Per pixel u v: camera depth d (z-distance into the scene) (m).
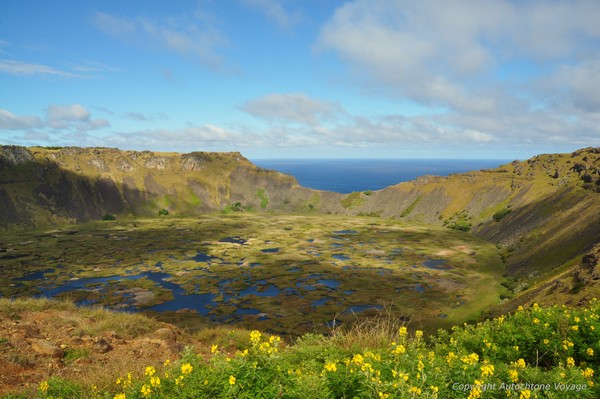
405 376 6.13
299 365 8.78
